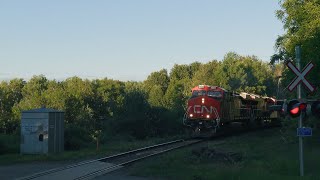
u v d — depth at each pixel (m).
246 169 16.62
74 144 28.78
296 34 29.45
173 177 16.64
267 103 52.12
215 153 22.47
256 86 76.31
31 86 98.12
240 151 24.22
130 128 41.41
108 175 17.36
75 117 42.88
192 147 28.16
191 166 19.47
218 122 36.00
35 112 24.03
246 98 44.06
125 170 18.83
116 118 42.44
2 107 64.75
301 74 13.77
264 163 19.06
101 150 27.08
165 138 37.44
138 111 42.53
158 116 43.81
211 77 76.88
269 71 83.44
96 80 96.81
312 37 27.27
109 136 38.22
